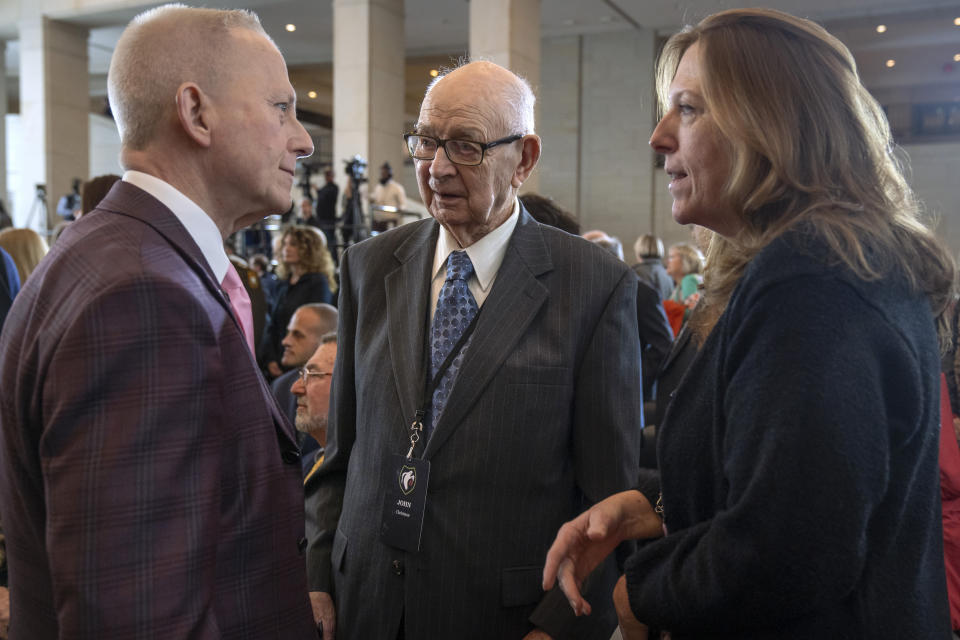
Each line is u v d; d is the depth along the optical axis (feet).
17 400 3.09
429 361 4.88
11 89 72.64
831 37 3.07
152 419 2.93
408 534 4.54
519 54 40.63
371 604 4.66
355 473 4.96
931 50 53.42
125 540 2.85
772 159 2.90
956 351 7.06
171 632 2.93
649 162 53.31
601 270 5.06
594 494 4.71
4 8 54.19
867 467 2.48
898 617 2.73
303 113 78.48
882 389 2.62
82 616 2.81
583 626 4.55
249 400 3.44
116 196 3.40
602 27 53.26
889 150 3.11
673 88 3.23
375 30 43.16
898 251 2.82
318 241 14.97
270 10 50.65
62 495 2.84
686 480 3.08
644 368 9.73
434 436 4.59
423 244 5.23
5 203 58.29
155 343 2.98
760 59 2.98
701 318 3.50
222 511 3.34
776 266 2.73
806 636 2.71
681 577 2.85
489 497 4.58
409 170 55.88
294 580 3.60
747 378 2.66
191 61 3.47
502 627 4.56
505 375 4.67
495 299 4.83
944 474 6.41
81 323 2.89
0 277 8.42
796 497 2.47
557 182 55.52
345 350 5.38
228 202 3.66
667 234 53.16
